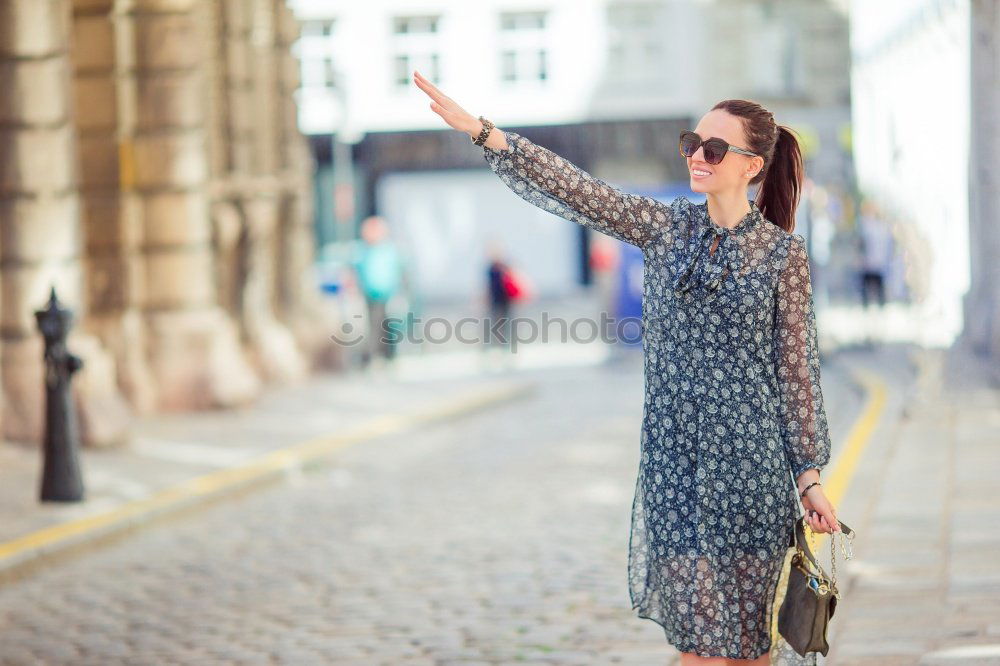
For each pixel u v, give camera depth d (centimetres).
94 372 2617
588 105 7331
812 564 732
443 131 7388
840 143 7300
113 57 3112
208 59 3544
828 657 1108
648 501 749
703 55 7262
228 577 1617
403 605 1437
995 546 1478
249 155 3706
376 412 3181
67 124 2622
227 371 3212
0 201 2589
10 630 1402
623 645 1239
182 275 3178
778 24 7256
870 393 3083
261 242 3778
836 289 6638
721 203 738
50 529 1808
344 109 5069
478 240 7512
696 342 730
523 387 3719
